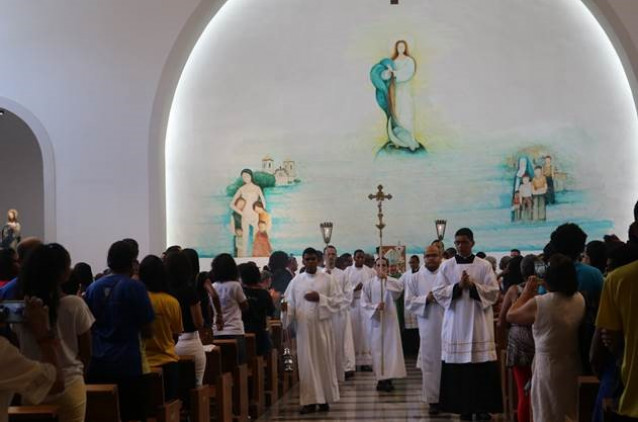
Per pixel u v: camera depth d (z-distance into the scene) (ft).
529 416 23.43
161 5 51.65
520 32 53.67
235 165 55.26
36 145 64.49
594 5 50.34
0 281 24.76
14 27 52.11
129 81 51.78
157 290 22.58
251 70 55.06
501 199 53.98
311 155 55.26
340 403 34.78
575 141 53.26
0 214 64.69
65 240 51.78
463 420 30.14
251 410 31.48
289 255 55.01
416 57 54.65
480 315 29.37
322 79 55.21
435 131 54.65
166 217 54.24
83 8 51.88
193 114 55.06
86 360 16.87
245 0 54.75
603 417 14.78
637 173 52.70
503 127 54.03
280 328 38.52
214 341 28.50
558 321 19.02
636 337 13.46
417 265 43.09
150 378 19.95
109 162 51.72
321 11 54.80
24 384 12.82
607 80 52.85
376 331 37.83
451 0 54.19
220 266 30.22
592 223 53.11
